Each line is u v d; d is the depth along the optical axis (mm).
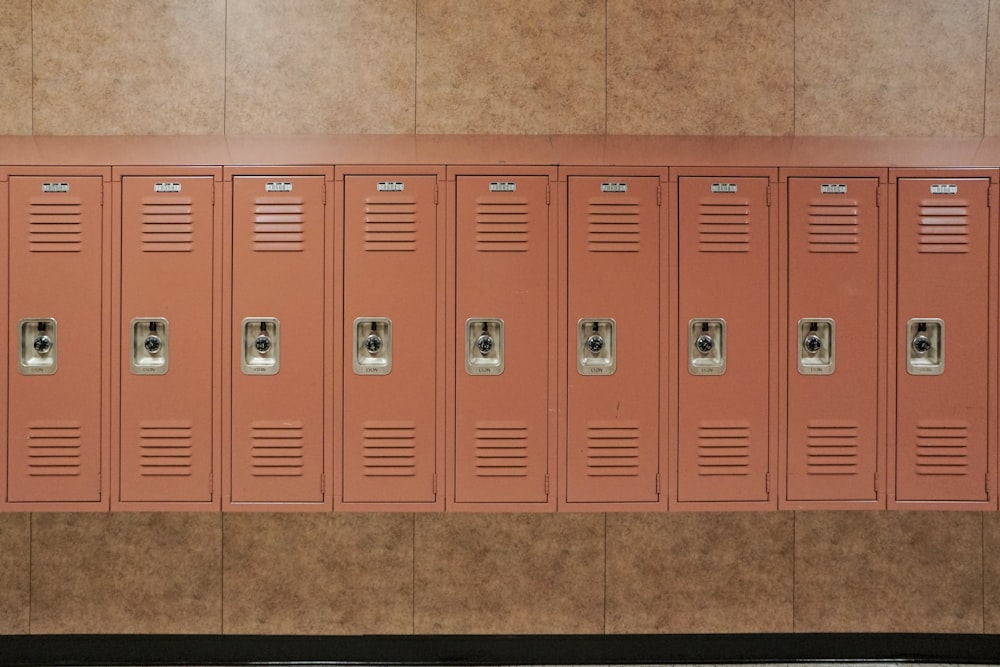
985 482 2941
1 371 2869
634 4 3342
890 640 3336
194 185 2875
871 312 2926
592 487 2920
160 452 2887
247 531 3305
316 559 3312
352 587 3314
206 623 3295
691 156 2939
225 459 2893
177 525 3301
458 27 3338
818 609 3340
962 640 3338
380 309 2891
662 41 3348
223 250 2881
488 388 2906
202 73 3316
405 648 3314
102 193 2869
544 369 2910
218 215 2881
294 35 3322
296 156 2906
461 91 3342
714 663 3328
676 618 3338
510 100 3348
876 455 2936
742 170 2912
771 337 2924
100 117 3309
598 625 3330
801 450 2934
